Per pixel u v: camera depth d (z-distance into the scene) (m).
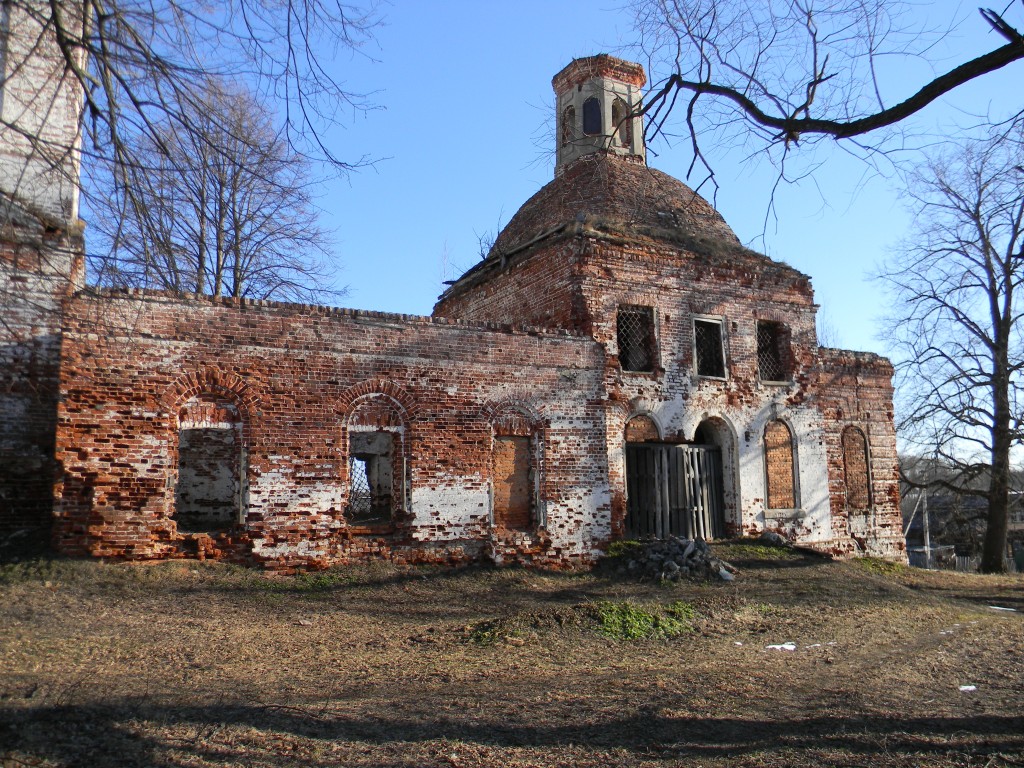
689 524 19.03
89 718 6.59
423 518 15.34
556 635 11.30
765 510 19.95
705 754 6.59
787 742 6.92
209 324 13.73
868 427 22.97
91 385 12.76
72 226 9.60
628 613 12.30
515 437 16.84
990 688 9.32
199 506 17.42
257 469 13.91
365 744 6.46
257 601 12.43
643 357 19.11
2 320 8.37
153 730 6.45
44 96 11.30
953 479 27.31
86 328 12.53
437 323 15.94
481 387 16.31
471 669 9.40
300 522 14.16
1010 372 25.38
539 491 16.80
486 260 21.78
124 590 11.95
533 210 22.92
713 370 19.98
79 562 12.30
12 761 5.58
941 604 16.06
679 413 18.95
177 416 13.41
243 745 6.26
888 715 7.87
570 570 16.67
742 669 9.94
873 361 23.25
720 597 14.55
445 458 15.73
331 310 14.86
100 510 12.69
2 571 11.73
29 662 8.38
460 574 15.13
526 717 7.41
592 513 17.31
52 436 13.38
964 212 25.45
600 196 20.89
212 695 7.61
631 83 23.72
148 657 9.06
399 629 11.56
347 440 14.80
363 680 8.68
